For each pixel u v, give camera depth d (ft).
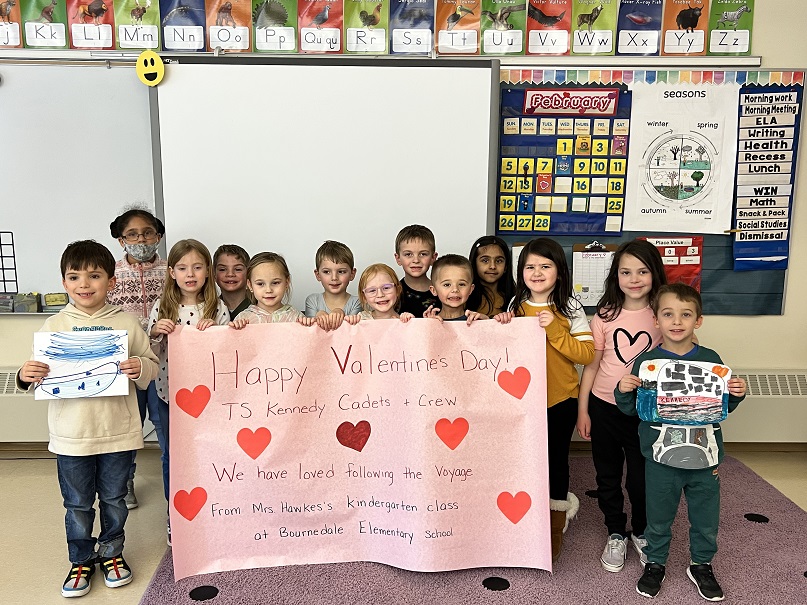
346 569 6.23
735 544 6.89
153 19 8.87
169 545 7.02
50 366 5.79
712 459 5.79
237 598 5.81
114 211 9.23
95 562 6.44
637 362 6.09
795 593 5.96
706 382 5.83
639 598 5.87
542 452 6.03
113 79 8.91
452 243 8.96
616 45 9.14
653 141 9.30
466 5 8.98
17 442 9.64
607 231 9.48
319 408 6.09
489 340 6.05
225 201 8.70
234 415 6.01
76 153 9.08
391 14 8.96
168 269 6.82
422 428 5.92
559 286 6.50
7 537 7.16
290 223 8.79
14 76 8.86
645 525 6.64
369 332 6.06
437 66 8.59
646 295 6.59
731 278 9.70
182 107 8.48
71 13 8.83
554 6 9.03
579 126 9.24
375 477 6.14
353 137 8.65
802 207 9.64
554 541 6.65
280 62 8.46
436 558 5.96
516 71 9.11
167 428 7.12
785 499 8.09
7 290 9.37
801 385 9.58
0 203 9.16
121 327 6.19
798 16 9.14
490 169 8.83
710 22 9.10
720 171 9.39
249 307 6.97
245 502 6.07
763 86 9.21
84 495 6.06
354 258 8.92
